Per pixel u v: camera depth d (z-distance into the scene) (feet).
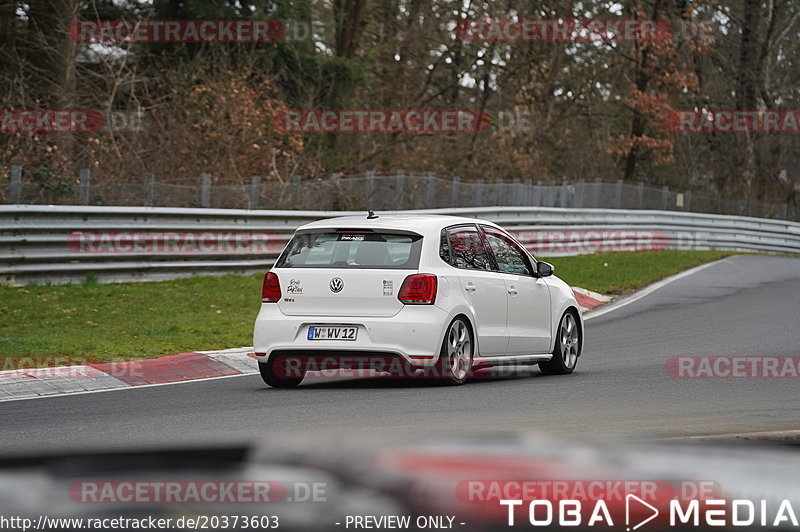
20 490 11.26
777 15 499.92
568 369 110.22
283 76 329.72
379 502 11.07
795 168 531.09
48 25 276.82
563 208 292.81
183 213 185.78
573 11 395.55
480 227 104.01
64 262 167.32
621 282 218.59
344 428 69.00
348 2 361.30
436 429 67.72
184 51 299.79
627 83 490.90
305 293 93.35
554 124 444.14
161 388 95.09
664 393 90.07
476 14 381.19
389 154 357.82
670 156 471.62
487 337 98.48
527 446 13.55
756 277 243.19
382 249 93.40
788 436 58.80
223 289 176.55
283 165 282.97
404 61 398.62
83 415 77.66
